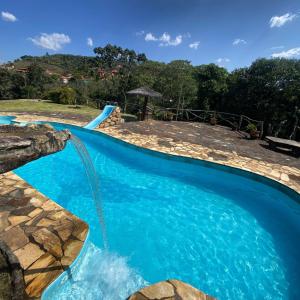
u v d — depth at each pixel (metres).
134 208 5.73
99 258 3.75
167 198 6.30
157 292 2.46
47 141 1.65
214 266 4.11
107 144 10.62
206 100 22.75
